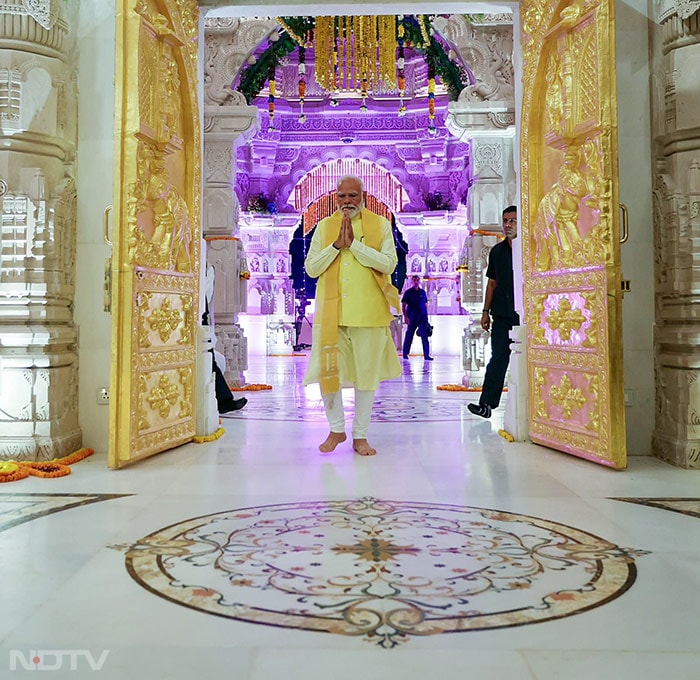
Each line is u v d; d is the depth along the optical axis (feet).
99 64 14.70
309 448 14.71
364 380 13.98
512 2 16.48
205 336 15.93
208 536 8.35
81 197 14.67
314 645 5.44
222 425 18.11
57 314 13.79
